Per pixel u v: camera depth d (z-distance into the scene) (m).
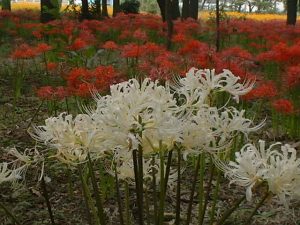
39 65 8.09
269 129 5.36
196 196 3.65
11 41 11.45
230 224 3.28
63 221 3.30
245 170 1.84
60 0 8.77
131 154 2.18
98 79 3.79
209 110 2.03
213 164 2.29
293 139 5.04
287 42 9.28
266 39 9.41
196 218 3.36
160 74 3.81
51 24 7.42
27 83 7.21
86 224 3.25
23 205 3.47
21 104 6.33
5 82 7.40
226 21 12.12
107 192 3.64
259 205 2.02
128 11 20.34
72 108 5.67
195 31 11.10
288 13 14.54
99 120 1.91
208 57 4.52
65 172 3.98
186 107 2.06
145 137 1.93
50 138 2.06
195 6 16.58
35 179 3.88
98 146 2.01
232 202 3.57
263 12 35.69
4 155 4.44
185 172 4.00
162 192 2.13
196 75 2.12
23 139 4.90
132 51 5.20
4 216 3.35
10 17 14.43
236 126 2.03
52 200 3.59
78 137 2.01
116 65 7.73
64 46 6.91
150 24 10.88
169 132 1.85
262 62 6.66
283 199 1.83
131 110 1.82
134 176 2.23
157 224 2.22
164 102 1.94
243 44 10.84
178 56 5.32
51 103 5.19
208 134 1.98
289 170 1.80
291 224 3.27
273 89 4.37
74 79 3.98
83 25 9.58
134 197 3.60
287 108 4.52
